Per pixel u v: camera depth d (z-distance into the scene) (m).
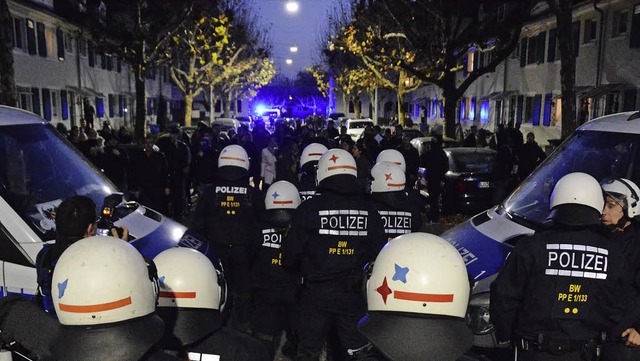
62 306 1.65
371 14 23.70
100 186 4.84
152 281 1.90
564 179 2.92
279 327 4.39
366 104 60.53
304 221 3.67
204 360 2.21
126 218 4.39
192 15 24.12
